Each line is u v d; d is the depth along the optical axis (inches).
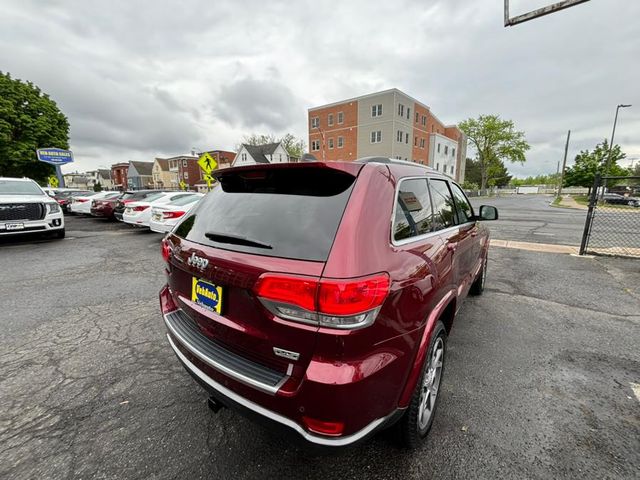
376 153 1360.7
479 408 83.9
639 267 223.3
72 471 66.2
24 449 71.7
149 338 125.3
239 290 58.3
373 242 55.1
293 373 54.2
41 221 319.0
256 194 72.2
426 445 72.4
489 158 2054.6
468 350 112.9
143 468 67.0
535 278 197.9
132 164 2699.3
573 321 136.2
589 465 66.4
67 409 84.8
